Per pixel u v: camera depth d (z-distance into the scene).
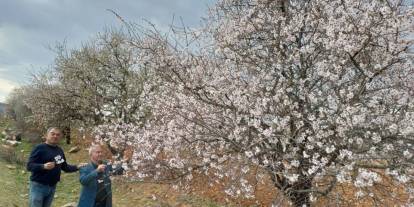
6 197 10.63
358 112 6.51
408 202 6.56
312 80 7.32
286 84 7.18
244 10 8.39
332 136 6.64
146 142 8.29
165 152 8.36
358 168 6.28
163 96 8.92
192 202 10.52
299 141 6.58
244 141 7.08
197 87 7.74
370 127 6.47
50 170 7.38
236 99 7.12
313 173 6.61
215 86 7.61
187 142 8.02
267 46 7.91
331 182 6.78
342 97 6.59
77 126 21.47
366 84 6.45
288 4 7.86
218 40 8.22
